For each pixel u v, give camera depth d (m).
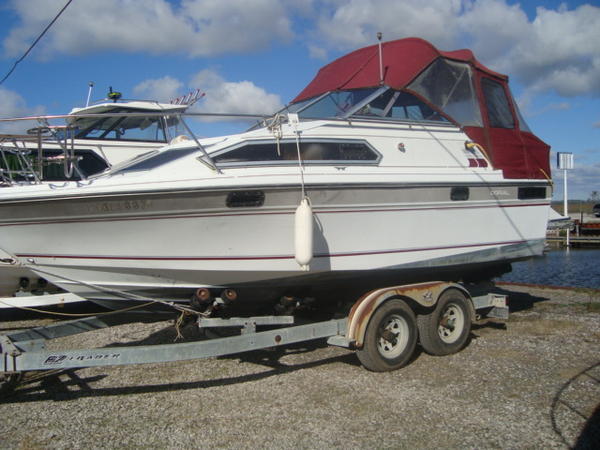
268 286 5.27
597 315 7.50
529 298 9.02
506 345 5.94
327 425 3.87
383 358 5.04
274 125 5.16
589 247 24.94
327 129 5.43
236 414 4.10
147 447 3.57
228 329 6.35
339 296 6.01
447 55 6.71
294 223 4.98
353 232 5.30
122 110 8.48
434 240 5.86
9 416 4.12
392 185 5.46
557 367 5.12
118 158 8.17
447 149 6.21
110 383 4.86
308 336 4.98
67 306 7.57
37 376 4.95
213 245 4.87
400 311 5.19
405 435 3.69
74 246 4.88
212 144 5.23
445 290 5.63
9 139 5.83
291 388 4.65
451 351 5.61
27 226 4.82
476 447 3.50
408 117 6.21
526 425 3.81
